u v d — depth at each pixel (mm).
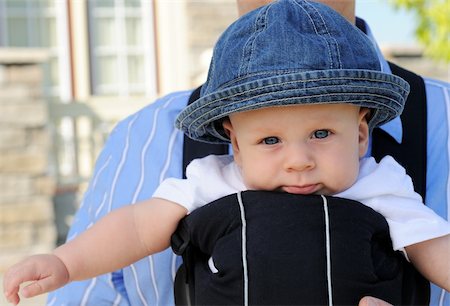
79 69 7070
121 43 7242
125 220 1371
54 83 7062
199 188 1336
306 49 1183
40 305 3955
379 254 1238
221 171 1361
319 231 1202
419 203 1287
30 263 1311
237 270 1213
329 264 1190
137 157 1602
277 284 1194
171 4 6836
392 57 5941
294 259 1193
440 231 1241
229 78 1219
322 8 1254
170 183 1388
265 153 1239
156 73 7102
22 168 5141
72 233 1640
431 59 5957
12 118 5109
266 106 1176
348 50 1203
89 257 1349
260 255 1204
